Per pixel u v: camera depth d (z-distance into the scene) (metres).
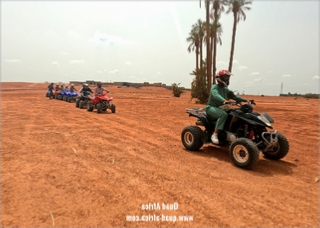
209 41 25.97
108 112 13.86
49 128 8.14
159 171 4.47
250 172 4.56
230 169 4.69
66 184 3.76
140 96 35.50
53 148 5.74
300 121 11.55
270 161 5.29
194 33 30.69
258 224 2.83
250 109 5.27
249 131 5.14
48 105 16.88
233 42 25.33
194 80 26.61
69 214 2.93
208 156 5.57
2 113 11.72
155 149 6.04
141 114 13.35
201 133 5.85
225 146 5.79
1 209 2.99
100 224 2.75
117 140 6.84
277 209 3.19
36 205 3.11
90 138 6.93
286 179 4.24
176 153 5.74
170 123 10.32
